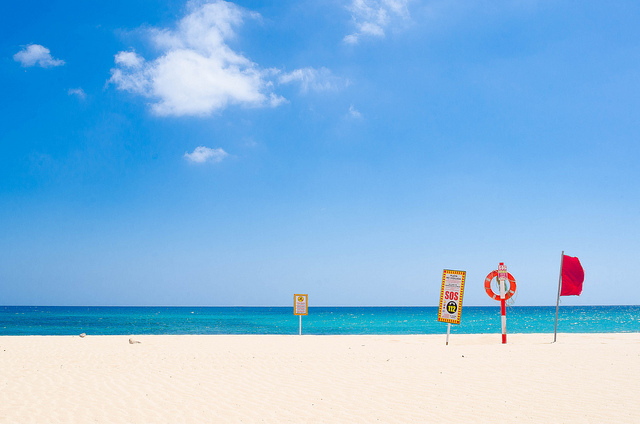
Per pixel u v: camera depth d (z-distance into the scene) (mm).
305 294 23297
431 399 7996
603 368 10602
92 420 6879
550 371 10344
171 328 46938
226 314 102500
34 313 103250
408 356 13180
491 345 16266
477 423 6523
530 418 6715
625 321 65625
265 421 6816
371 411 7293
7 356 13680
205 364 12031
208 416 7098
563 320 70000
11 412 7312
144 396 8438
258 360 12664
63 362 12492
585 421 6508
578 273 17922
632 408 7133
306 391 8797
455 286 17188
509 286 17453
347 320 72375
